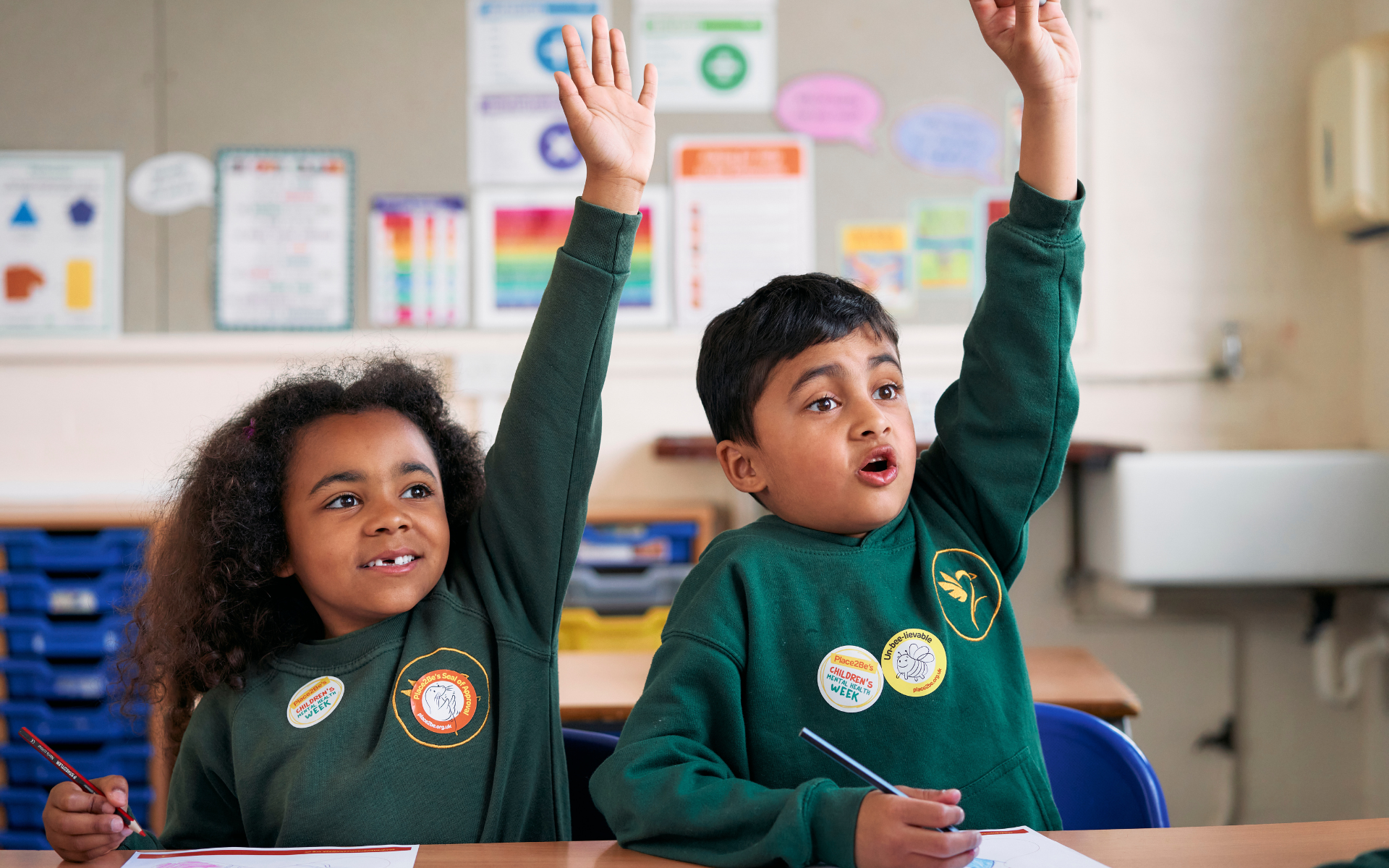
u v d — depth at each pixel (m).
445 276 2.37
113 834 0.70
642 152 0.88
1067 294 0.87
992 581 0.89
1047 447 0.89
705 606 0.81
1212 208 2.38
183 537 0.95
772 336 0.87
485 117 2.37
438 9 2.37
